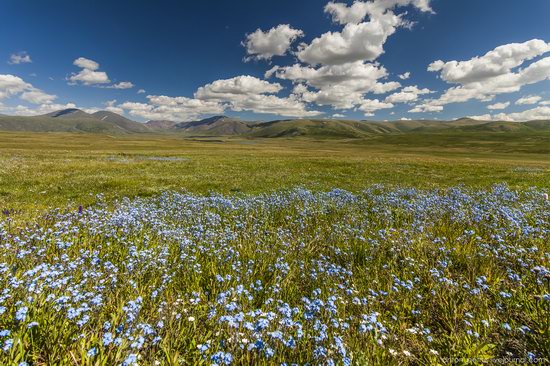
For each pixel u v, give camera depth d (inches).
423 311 189.9
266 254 281.4
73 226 330.3
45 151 2245.3
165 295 194.4
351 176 1135.0
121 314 155.9
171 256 261.6
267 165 1545.3
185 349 143.1
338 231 356.8
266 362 133.1
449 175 1160.8
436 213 438.6
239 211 493.4
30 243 258.7
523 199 578.9
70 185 761.6
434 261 268.4
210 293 208.7
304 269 248.2
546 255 252.5
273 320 158.1
